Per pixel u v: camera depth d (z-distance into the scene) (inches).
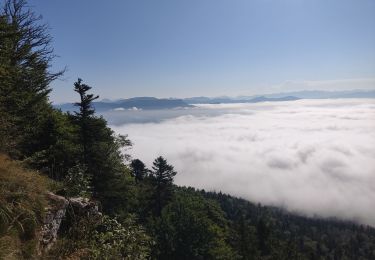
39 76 716.7
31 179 325.4
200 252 1517.0
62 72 759.1
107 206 968.9
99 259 329.7
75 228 341.1
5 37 513.3
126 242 372.2
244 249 2167.8
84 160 880.3
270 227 2942.9
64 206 352.8
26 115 681.6
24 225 284.0
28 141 695.7
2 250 239.8
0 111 442.9
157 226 1493.6
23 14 705.0
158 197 1828.2
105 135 971.9
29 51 684.1
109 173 948.0
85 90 909.8
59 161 771.4
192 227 1517.0
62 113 981.8
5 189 283.3
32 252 277.0
